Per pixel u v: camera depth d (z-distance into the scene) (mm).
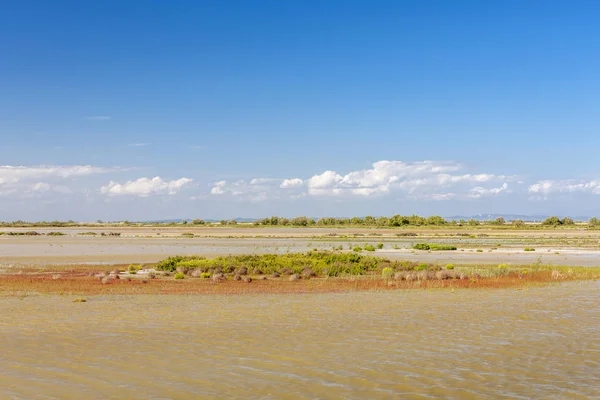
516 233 141250
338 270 40656
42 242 91938
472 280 34438
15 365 13258
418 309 21891
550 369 12977
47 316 20078
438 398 10953
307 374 12594
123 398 10906
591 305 22844
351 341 15875
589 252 66812
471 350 14789
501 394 11203
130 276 38031
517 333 16969
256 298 25734
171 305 23094
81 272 40844
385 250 70688
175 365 13305
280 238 109000
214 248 76125
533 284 32094
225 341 15867
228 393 11250
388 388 11586
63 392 11250
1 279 34719
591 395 11125
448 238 110250
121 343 15578
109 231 159750
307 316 20156
